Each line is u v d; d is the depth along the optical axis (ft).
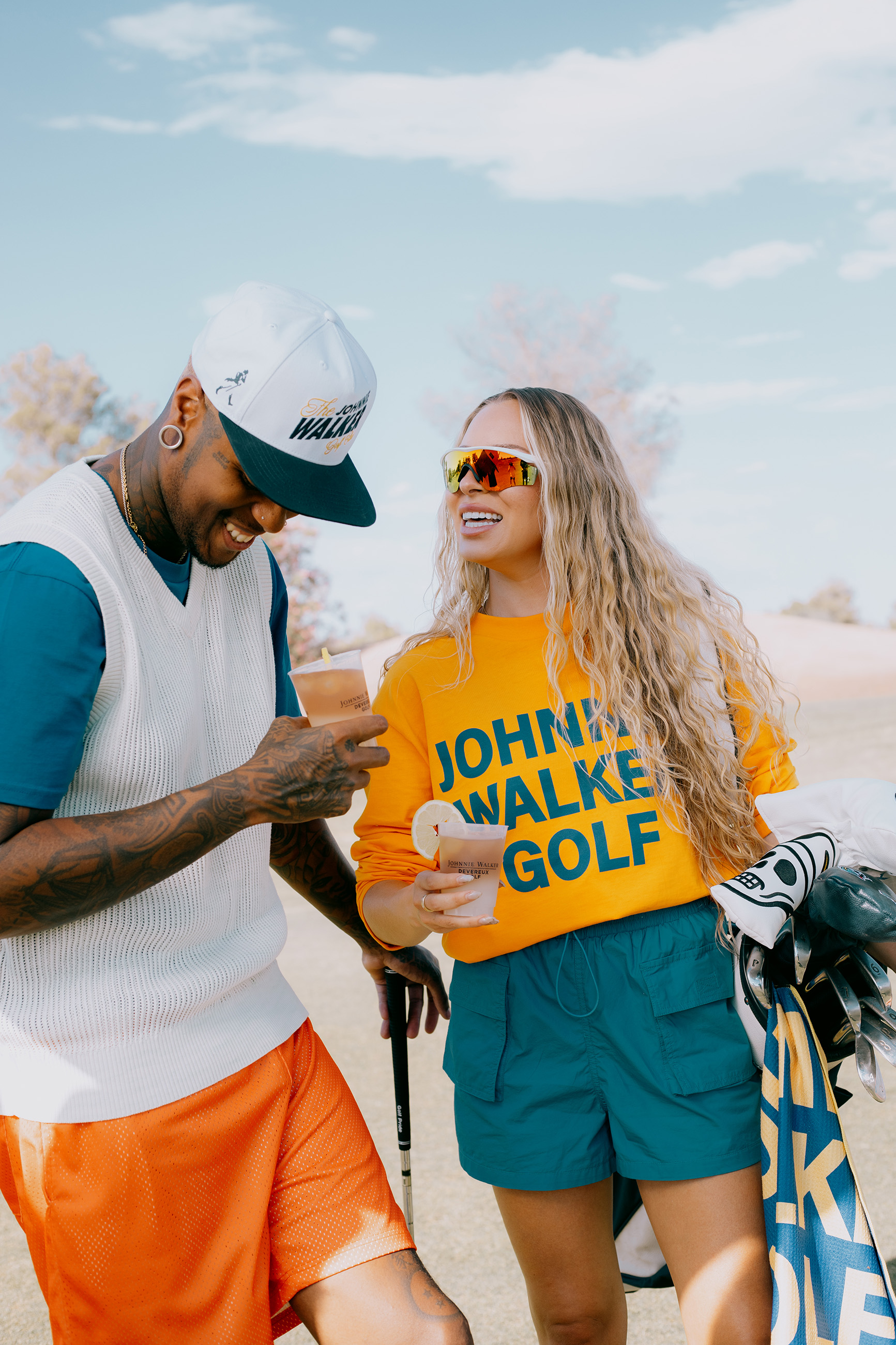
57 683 5.52
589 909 7.10
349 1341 6.23
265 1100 6.41
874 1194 10.21
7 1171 6.27
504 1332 8.87
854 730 38.55
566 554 7.48
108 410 84.38
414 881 7.30
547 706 7.43
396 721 7.80
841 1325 6.31
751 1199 6.82
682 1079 6.91
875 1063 6.73
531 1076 7.22
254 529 6.38
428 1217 10.76
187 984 6.12
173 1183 6.07
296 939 22.30
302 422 5.96
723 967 7.16
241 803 5.79
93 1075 5.96
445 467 7.90
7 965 5.95
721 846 7.29
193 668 6.41
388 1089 13.89
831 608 128.98
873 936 6.46
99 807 6.03
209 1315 6.14
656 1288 8.45
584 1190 7.24
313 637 80.89
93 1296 6.02
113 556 5.96
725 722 7.65
